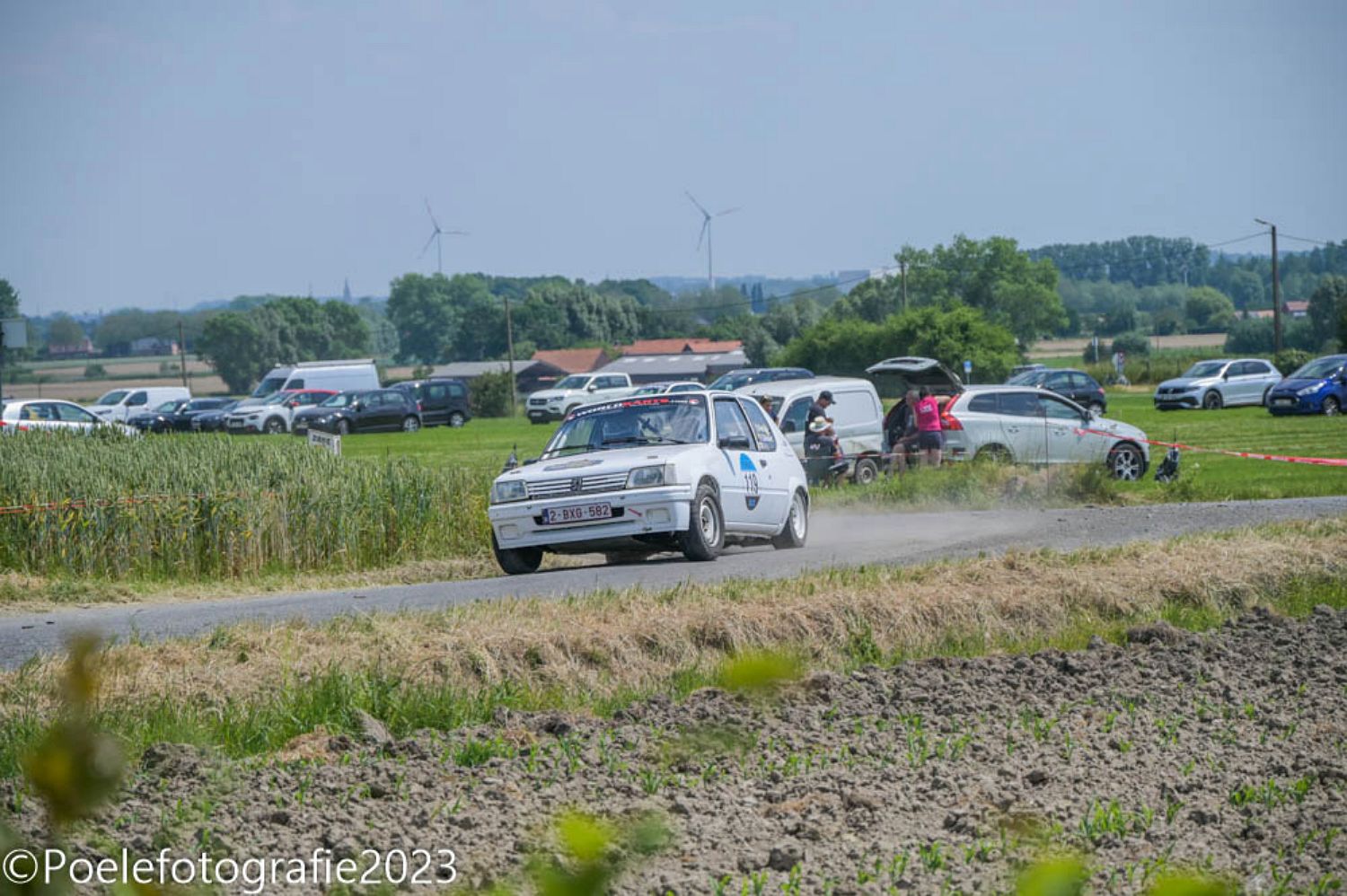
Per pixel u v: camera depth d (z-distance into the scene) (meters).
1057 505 68.62
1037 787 19.75
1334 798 18.88
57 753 4.93
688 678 28.16
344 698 25.06
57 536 47.50
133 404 192.62
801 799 19.09
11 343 99.31
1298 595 38.69
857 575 37.06
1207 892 6.46
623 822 6.79
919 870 15.91
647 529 43.81
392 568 50.47
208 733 23.11
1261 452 101.75
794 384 83.88
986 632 33.31
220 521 49.09
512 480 45.03
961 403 80.75
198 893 13.92
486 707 25.48
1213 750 21.97
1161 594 37.28
